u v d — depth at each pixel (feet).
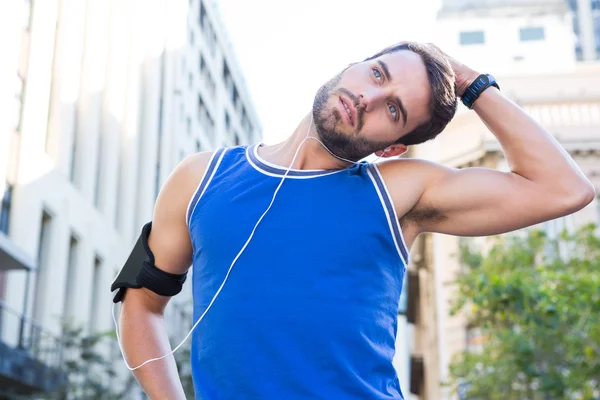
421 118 7.89
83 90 82.99
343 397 7.20
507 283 51.42
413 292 139.03
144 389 8.08
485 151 110.32
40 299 70.85
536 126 8.34
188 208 7.96
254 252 7.52
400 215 7.97
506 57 188.65
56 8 73.46
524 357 63.57
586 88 119.03
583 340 56.13
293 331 7.30
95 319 84.58
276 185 7.78
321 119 7.76
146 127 104.73
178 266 8.18
